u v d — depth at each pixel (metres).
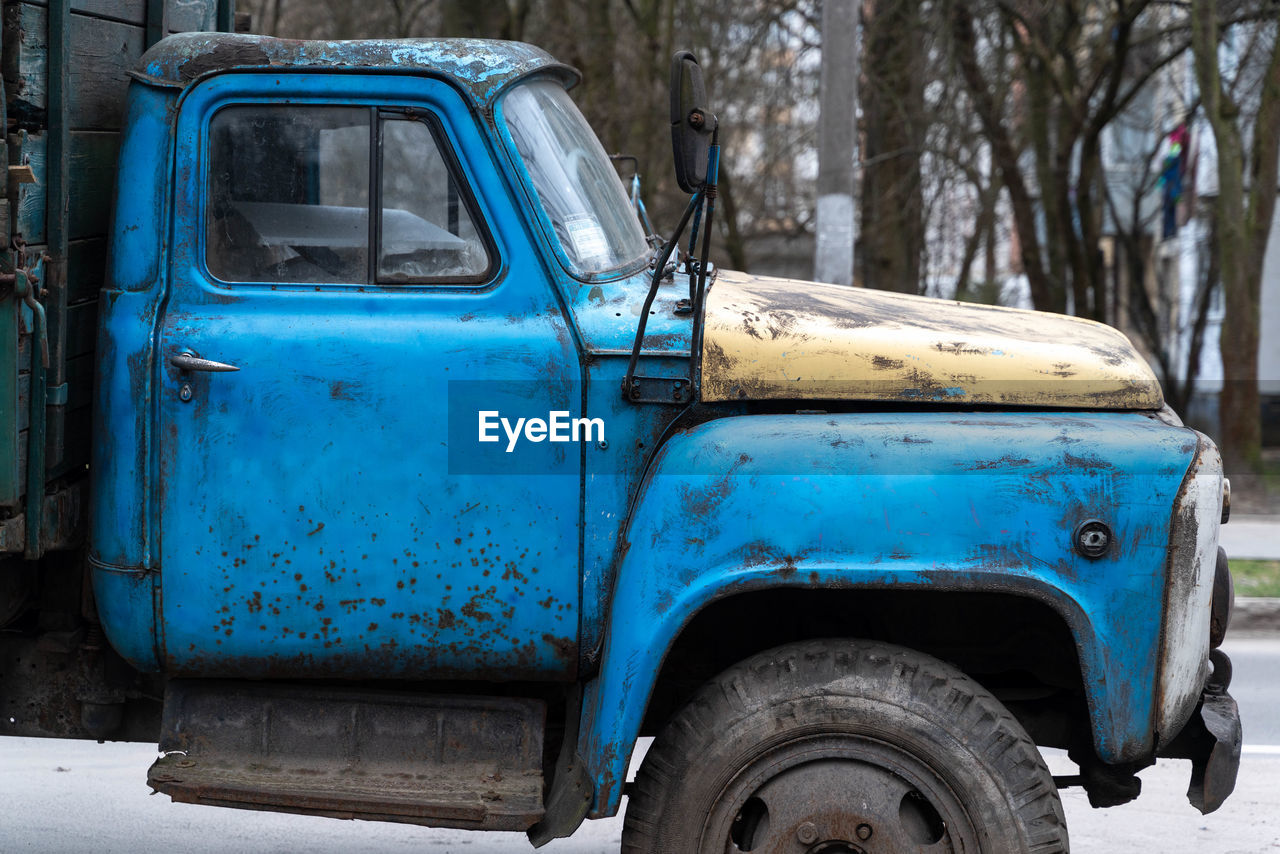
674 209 16.84
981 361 3.16
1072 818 4.73
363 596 3.12
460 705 3.20
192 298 3.15
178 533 3.12
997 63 17.03
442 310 3.14
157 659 3.18
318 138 3.17
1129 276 21.08
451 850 4.46
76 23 3.22
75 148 3.22
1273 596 7.97
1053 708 3.42
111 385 3.12
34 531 3.04
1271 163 13.46
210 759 3.20
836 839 2.89
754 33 16.80
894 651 2.98
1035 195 22.92
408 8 18.30
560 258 3.16
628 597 2.97
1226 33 14.93
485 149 3.16
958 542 2.89
